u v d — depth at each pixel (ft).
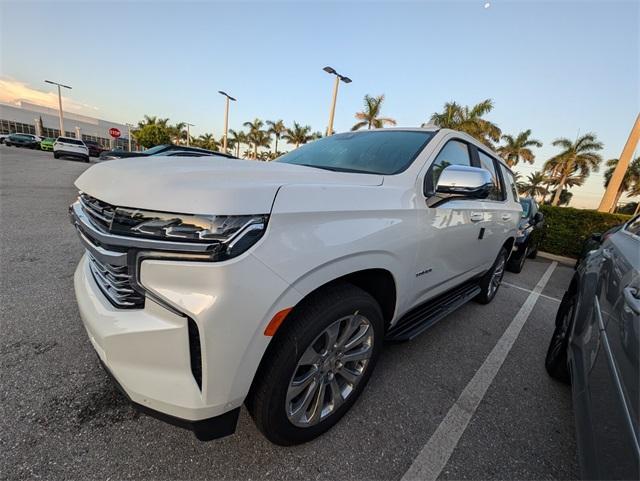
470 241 8.84
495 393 7.61
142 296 4.14
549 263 25.94
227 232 3.74
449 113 62.23
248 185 4.06
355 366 6.07
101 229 4.18
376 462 5.40
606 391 4.10
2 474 4.57
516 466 5.63
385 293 6.35
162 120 139.44
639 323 3.88
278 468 5.08
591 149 96.84
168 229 3.73
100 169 5.05
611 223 27.30
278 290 4.06
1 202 21.59
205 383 3.92
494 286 13.48
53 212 20.21
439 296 8.95
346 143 8.63
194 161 5.40
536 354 9.76
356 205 5.12
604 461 3.54
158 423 5.64
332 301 4.96
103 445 5.15
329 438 5.75
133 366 4.07
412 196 6.36
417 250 6.47
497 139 65.05
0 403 5.74
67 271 11.51
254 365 4.19
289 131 115.03
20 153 68.90
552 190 141.90
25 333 7.77
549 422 6.82
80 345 7.50
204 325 3.71
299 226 4.29
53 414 5.63
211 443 5.36
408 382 7.63
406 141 7.86
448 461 5.59
